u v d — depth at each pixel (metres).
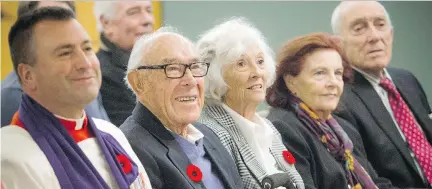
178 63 2.46
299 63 3.20
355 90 3.65
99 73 2.03
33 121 1.90
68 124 1.99
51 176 1.83
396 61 4.54
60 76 1.92
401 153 3.54
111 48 3.31
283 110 3.20
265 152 2.83
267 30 4.32
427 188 3.53
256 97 2.85
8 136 1.87
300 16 4.37
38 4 2.67
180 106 2.46
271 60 2.94
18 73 1.97
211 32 2.91
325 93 3.17
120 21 3.40
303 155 3.00
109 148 2.07
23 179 1.80
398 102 3.71
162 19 4.11
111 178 2.02
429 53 4.54
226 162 2.59
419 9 4.50
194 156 2.48
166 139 2.41
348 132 3.39
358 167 3.20
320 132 3.15
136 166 2.12
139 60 2.47
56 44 1.92
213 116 2.83
